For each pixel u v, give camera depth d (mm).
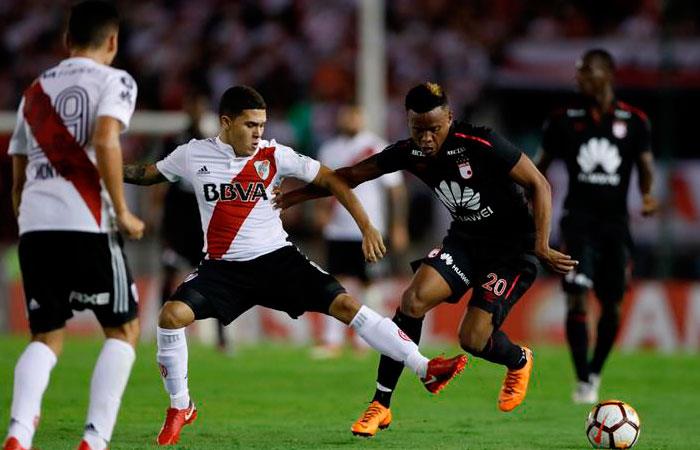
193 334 56438
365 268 46875
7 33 81625
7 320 58844
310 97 75438
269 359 44406
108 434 20172
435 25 76688
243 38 78500
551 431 27672
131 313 20703
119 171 19422
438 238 66688
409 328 25062
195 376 38750
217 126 47594
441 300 25250
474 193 24828
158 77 77812
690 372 42406
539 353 48719
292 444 24766
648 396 36125
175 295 23797
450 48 75250
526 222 25625
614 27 75125
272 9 79062
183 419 24484
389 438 25984
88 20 20562
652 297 55375
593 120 34094
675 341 54938
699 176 66062
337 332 46750
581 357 33938
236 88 23703
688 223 65625
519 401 26141
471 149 24297
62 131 20047
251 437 25938
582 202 34094
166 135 60156
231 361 43500
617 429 24234
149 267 61219
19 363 20156
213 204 23969
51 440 25281
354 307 23781
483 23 76688
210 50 78500
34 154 20422
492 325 25078
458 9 77125
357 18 78250
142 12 80062
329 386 36781
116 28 20859
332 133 72938
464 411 31656
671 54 64375
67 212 20047
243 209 23984
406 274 64750
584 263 33719
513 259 25531
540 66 71625
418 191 67000
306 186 25156
